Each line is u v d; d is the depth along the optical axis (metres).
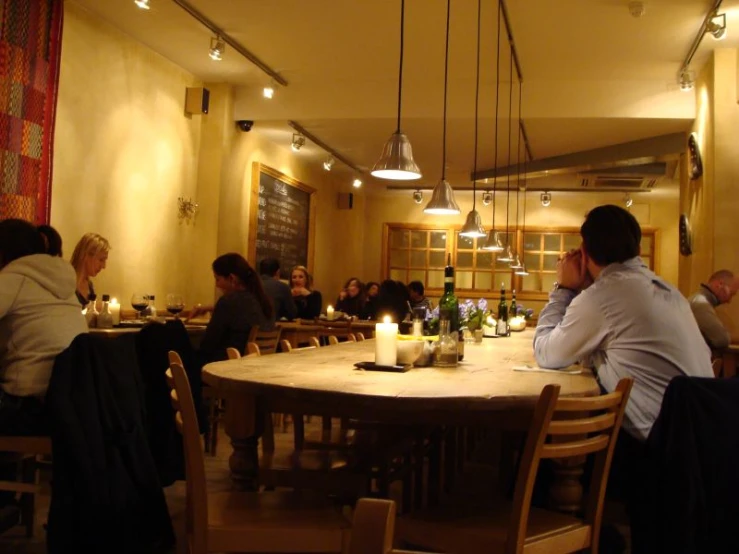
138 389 2.68
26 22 4.58
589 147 7.84
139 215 6.00
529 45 5.69
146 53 6.03
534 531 1.69
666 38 5.48
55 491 2.28
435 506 1.89
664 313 2.13
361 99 6.88
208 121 6.97
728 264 5.62
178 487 3.63
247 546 1.62
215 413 4.53
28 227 2.77
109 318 4.29
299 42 5.82
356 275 11.70
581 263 2.61
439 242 11.84
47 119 4.80
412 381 1.84
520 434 3.08
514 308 6.80
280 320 6.34
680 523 1.60
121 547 2.33
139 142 5.96
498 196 11.62
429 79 6.68
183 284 6.74
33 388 2.52
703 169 6.12
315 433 2.99
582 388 1.85
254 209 7.65
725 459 1.60
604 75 6.39
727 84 5.65
